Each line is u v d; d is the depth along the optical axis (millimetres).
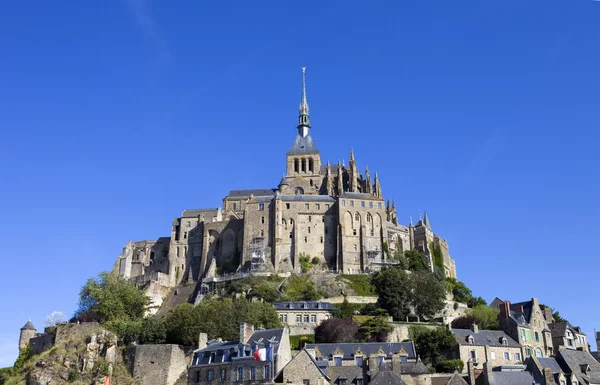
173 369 133375
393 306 175625
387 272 188250
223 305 149500
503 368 126125
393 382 103812
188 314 143875
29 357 158500
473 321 160125
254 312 148375
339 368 117188
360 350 130125
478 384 114750
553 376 123375
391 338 152750
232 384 111188
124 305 177375
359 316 168375
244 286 199750
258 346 111938
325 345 132750
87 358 141000
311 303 175750
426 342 140375
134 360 136875
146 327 146875
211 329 138875
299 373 105375
